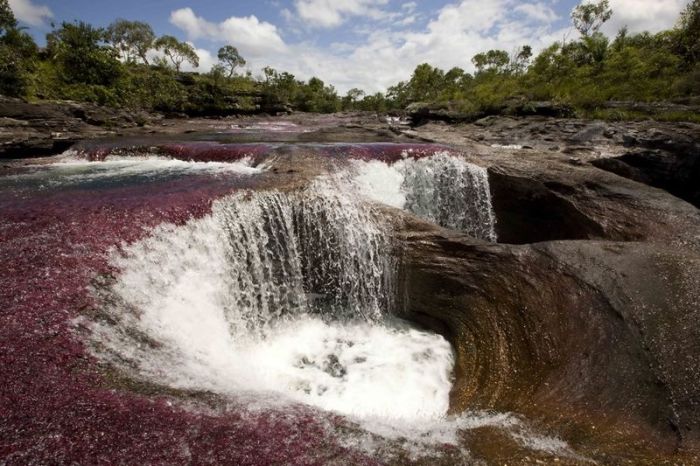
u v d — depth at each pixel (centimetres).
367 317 789
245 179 912
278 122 3847
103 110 2691
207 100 5034
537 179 1075
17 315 419
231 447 315
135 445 301
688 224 797
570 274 612
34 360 372
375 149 1218
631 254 629
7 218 631
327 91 8188
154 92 4312
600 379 469
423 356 670
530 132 1836
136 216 646
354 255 801
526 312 606
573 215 979
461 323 683
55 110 2256
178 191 782
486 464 335
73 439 296
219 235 714
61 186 915
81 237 574
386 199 1150
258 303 763
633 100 2152
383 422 402
